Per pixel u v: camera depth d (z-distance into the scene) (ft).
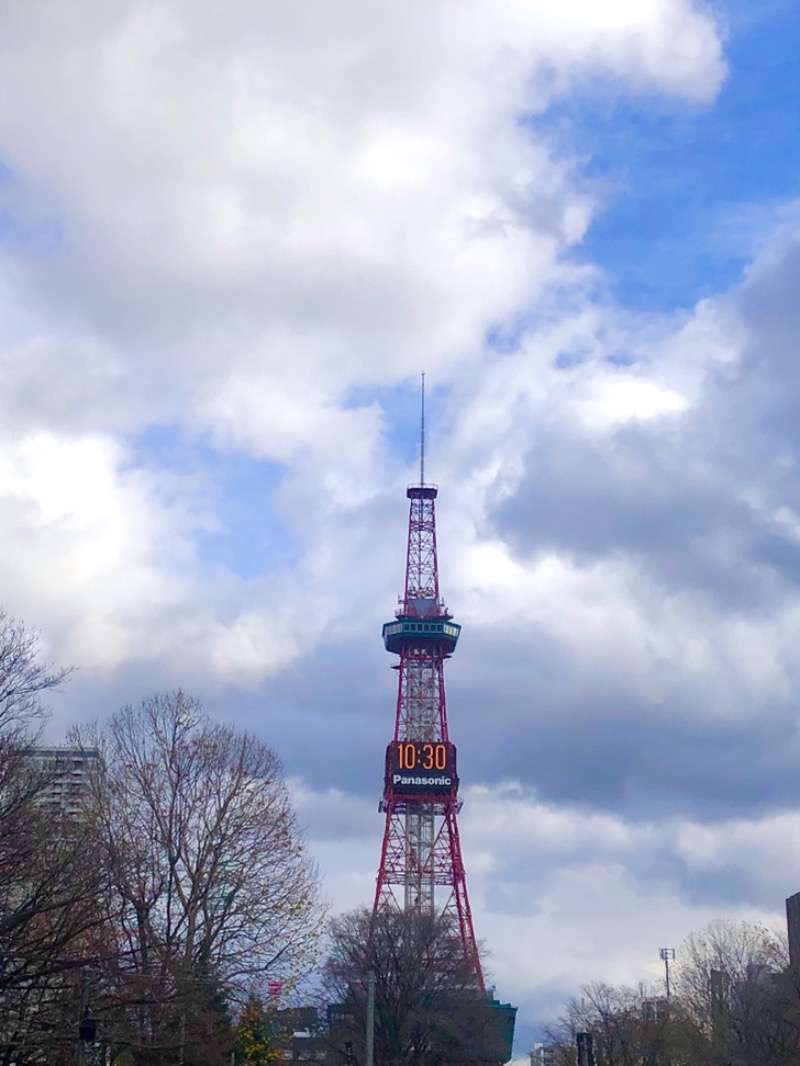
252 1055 274.98
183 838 273.75
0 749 227.40
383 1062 474.08
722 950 441.27
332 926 511.81
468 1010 494.18
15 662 224.33
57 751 277.44
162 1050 246.47
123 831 268.21
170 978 224.74
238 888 274.36
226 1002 279.49
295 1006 323.78
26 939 218.79
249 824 279.69
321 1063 475.31
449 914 557.33
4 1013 213.05
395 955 492.95
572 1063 492.54
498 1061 495.82
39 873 215.51
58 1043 217.36
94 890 224.12
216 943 267.18
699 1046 399.85
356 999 482.69
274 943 274.36
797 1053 371.97
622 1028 463.83
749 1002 381.60
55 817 242.99
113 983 228.22
